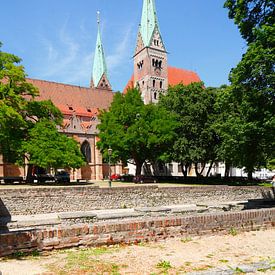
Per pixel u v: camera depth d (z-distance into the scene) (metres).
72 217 18.94
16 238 8.27
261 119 18.67
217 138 47.12
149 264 7.52
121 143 44.88
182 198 31.02
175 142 47.16
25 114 43.12
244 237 10.70
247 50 18.84
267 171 87.69
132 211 24.53
